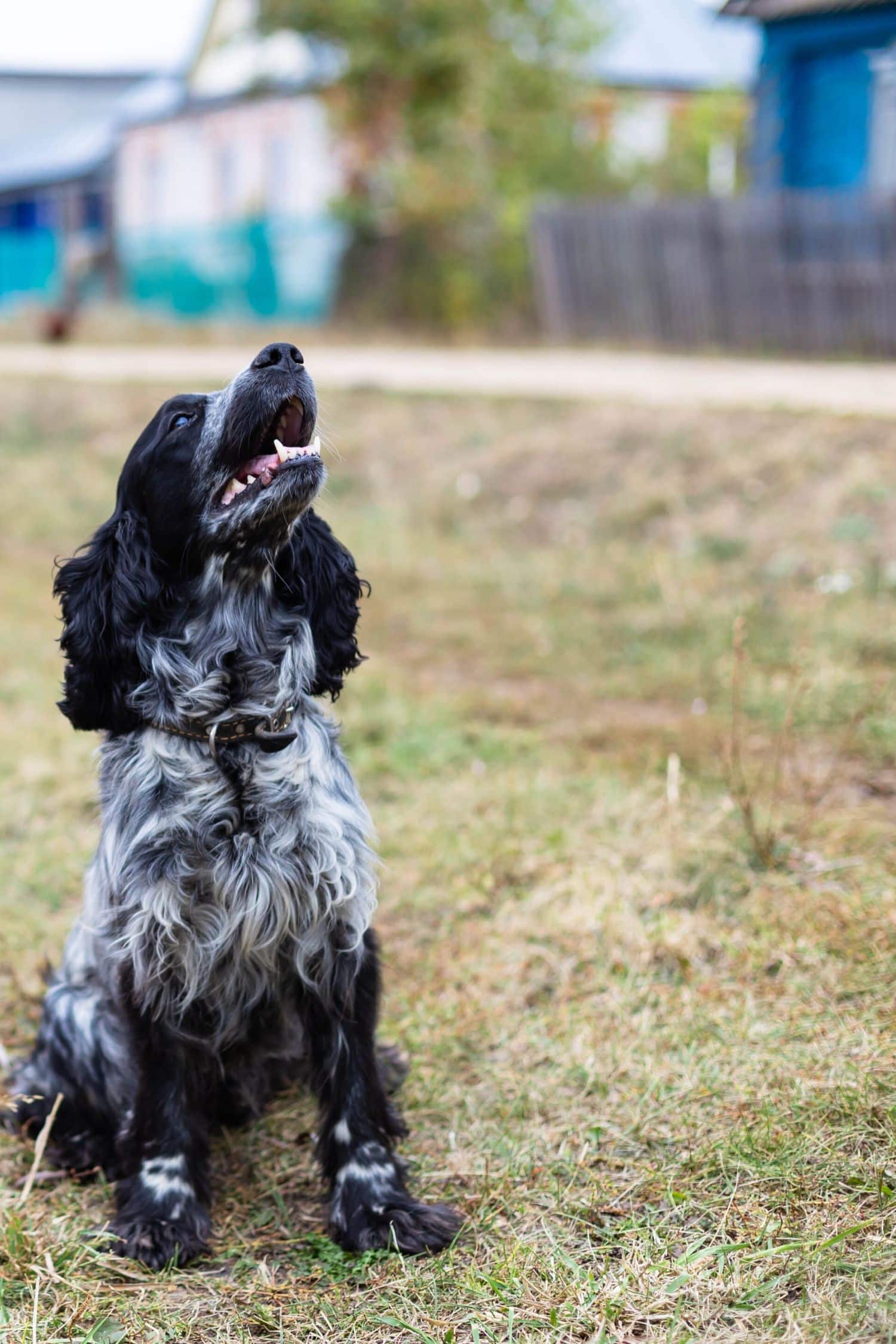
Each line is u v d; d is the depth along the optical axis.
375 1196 3.33
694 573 8.65
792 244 15.84
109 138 35.62
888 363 14.59
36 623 8.79
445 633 8.20
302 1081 4.00
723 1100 3.53
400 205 21.17
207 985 3.47
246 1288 3.08
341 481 11.75
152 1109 3.43
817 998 3.93
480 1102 3.78
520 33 22.16
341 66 21.55
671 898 4.61
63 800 5.95
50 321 22.59
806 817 5.00
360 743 6.38
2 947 4.77
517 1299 2.90
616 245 17.61
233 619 3.55
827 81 16.31
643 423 11.13
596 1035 3.96
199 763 3.42
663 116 27.27
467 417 12.32
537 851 5.11
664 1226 3.08
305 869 3.41
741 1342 2.63
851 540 8.52
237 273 25.88
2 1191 3.49
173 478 3.52
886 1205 2.98
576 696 7.00
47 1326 2.90
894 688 6.32
